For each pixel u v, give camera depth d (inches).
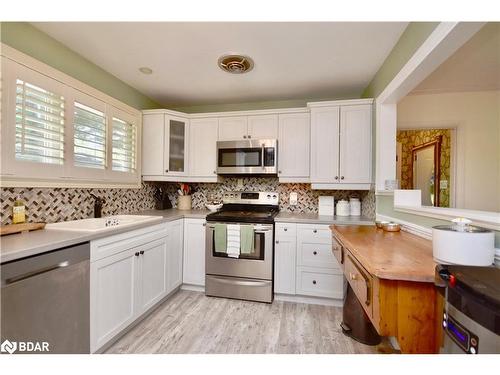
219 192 128.2
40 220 69.2
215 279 100.1
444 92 104.1
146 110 110.3
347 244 53.4
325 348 68.1
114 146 92.7
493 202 100.9
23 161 60.3
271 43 72.8
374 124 94.1
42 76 64.8
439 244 39.2
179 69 89.7
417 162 146.6
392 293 36.0
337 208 108.7
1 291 42.4
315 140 101.7
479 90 102.0
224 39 71.0
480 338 22.0
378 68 87.5
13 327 44.3
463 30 44.2
